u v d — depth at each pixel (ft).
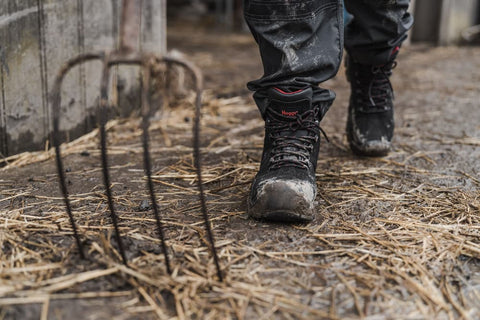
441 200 5.59
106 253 4.22
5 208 5.17
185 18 24.91
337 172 6.27
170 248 4.39
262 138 7.77
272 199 4.73
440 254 4.48
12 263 4.07
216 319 3.57
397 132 8.09
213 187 5.83
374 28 5.74
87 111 7.58
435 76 12.82
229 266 4.17
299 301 3.78
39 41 6.57
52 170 6.29
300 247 4.52
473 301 3.88
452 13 18.53
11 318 3.49
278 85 4.97
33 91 6.63
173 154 6.96
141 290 3.80
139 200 5.43
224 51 16.60
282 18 4.79
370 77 6.42
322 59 4.94
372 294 3.89
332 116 9.07
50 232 4.62
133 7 3.59
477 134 8.05
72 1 6.96
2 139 6.37
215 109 9.45
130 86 8.48
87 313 3.57
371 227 4.94
